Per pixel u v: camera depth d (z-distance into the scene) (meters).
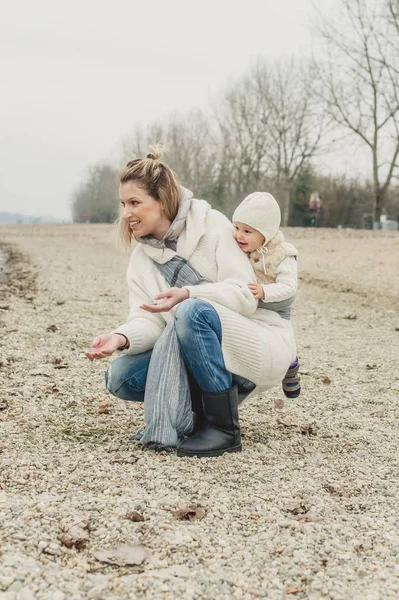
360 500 3.08
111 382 3.54
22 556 2.38
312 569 2.43
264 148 52.31
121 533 2.61
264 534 2.66
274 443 3.78
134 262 3.60
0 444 3.57
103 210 90.62
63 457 3.41
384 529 2.77
